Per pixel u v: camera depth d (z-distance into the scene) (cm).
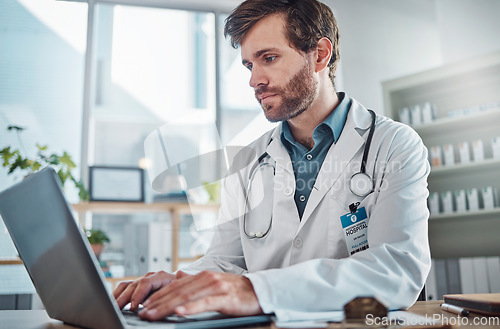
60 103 377
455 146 330
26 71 377
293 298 63
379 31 402
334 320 58
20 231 64
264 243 108
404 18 411
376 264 72
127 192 307
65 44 385
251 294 62
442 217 323
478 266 275
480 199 316
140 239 289
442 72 321
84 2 389
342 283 66
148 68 452
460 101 335
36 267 64
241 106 391
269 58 104
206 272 64
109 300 50
